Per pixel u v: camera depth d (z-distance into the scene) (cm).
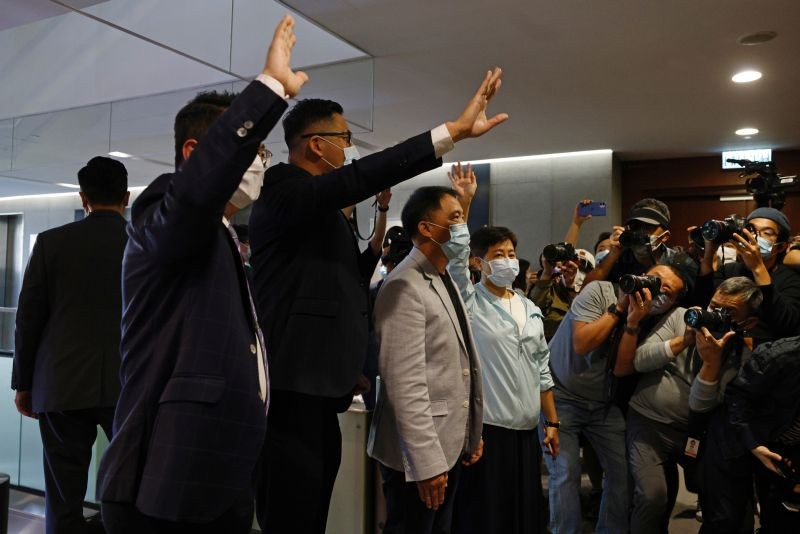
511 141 594
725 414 241
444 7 313
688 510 370
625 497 264
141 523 105
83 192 236
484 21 332
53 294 225
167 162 350
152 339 108
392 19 326
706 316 233
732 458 236
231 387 106
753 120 518
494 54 378
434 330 180
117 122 328
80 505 231
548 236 659
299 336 139
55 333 224
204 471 102
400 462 176
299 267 142
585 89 442
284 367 138
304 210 134
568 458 271
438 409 179
